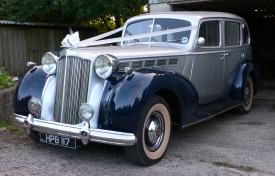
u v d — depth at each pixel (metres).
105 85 3.99
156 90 4.04
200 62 5.43
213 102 6.05
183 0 8.43
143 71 4.14
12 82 6.56
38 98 4.30
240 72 6.52
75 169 4.00
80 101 4.04
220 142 5.09
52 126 4.01
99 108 3.94
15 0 11.06
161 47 5.12
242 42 6.79
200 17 5.50
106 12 11.45
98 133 3.79
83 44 4.48
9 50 10.54
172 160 4.35
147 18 5.75
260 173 3.96
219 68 5.95
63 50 4.18
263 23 13.34
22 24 10.77
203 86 5.60
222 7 10.38
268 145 4.95
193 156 4.49
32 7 10.90
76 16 11.53
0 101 5.73
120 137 3.76
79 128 3.88
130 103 3.83
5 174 3.80
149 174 3.90
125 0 11.73
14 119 4.40
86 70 4.02
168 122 4.36
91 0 10.88
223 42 6.04
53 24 11.78
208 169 4.07
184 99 4.45
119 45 5.41
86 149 4.67
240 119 6.48
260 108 7.46
